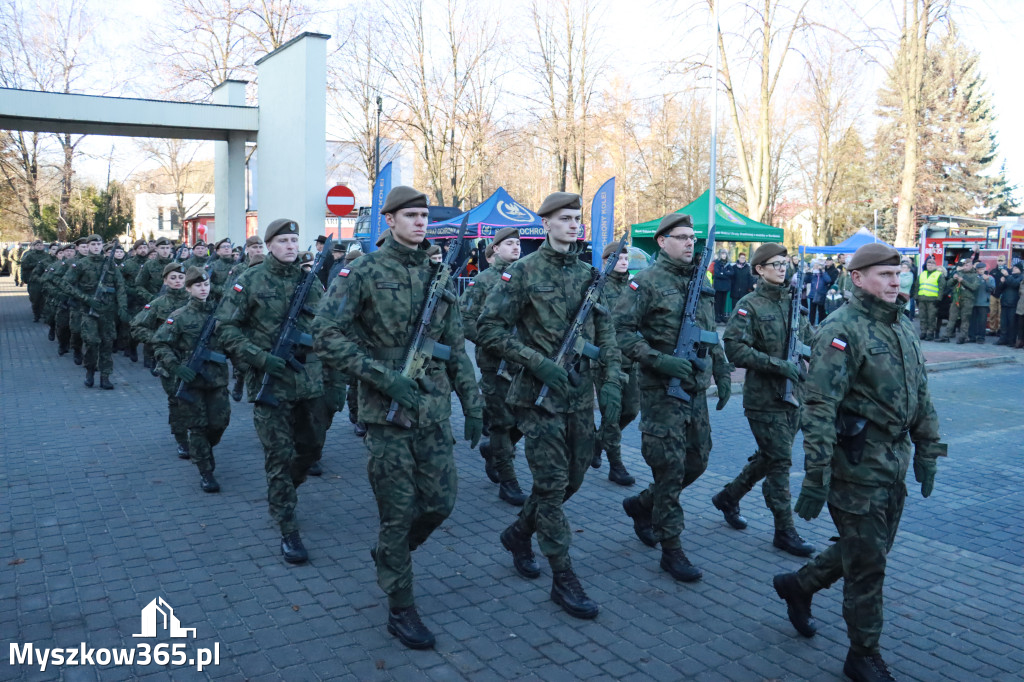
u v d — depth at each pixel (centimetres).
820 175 4666
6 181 3719
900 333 361
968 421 1002
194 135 2064
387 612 438
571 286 452
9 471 706
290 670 375
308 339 529
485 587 475
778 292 543
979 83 4841
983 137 4819
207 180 5641
